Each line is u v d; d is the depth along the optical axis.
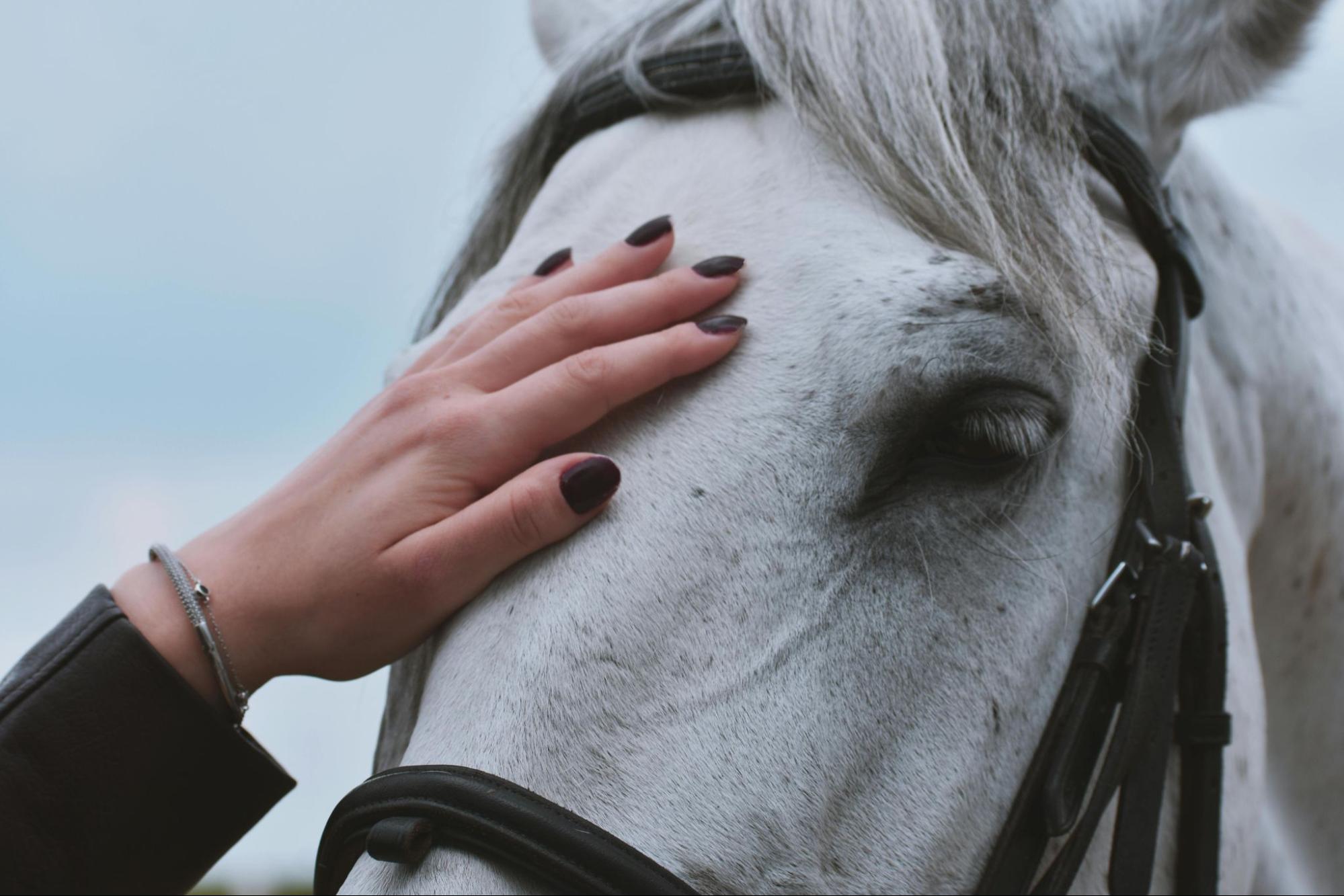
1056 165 0.94
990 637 0.88
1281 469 1.35
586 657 0.77
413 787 0.75
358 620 0.85
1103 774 0.91
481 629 0.81
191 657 0.88
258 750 0.91
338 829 0.80
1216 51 1.10
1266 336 1.33
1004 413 0.87
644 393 0.87
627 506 0.83
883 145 0.91
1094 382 0.89
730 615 0.80
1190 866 1.01
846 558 0.84
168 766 0.87
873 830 0.82
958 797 0.85
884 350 0.85
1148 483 1.00
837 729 0.81
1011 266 0.87
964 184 0.89
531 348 0.90
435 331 1.08
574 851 0.72
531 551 0.83
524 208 1.20
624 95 1.11
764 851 0.77
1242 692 1.15
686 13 1.13
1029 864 0.89
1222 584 1.09
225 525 0.92
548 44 1.43
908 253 0.88
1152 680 0.95
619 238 0.98
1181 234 1.11
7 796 0.84
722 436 0.84
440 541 0.82
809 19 0.97
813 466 0.84
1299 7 1.07
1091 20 1.08
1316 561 1.39
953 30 0.96
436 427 0.87
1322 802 1.42
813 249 0.90
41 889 0.85
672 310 0.90
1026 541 0.91
